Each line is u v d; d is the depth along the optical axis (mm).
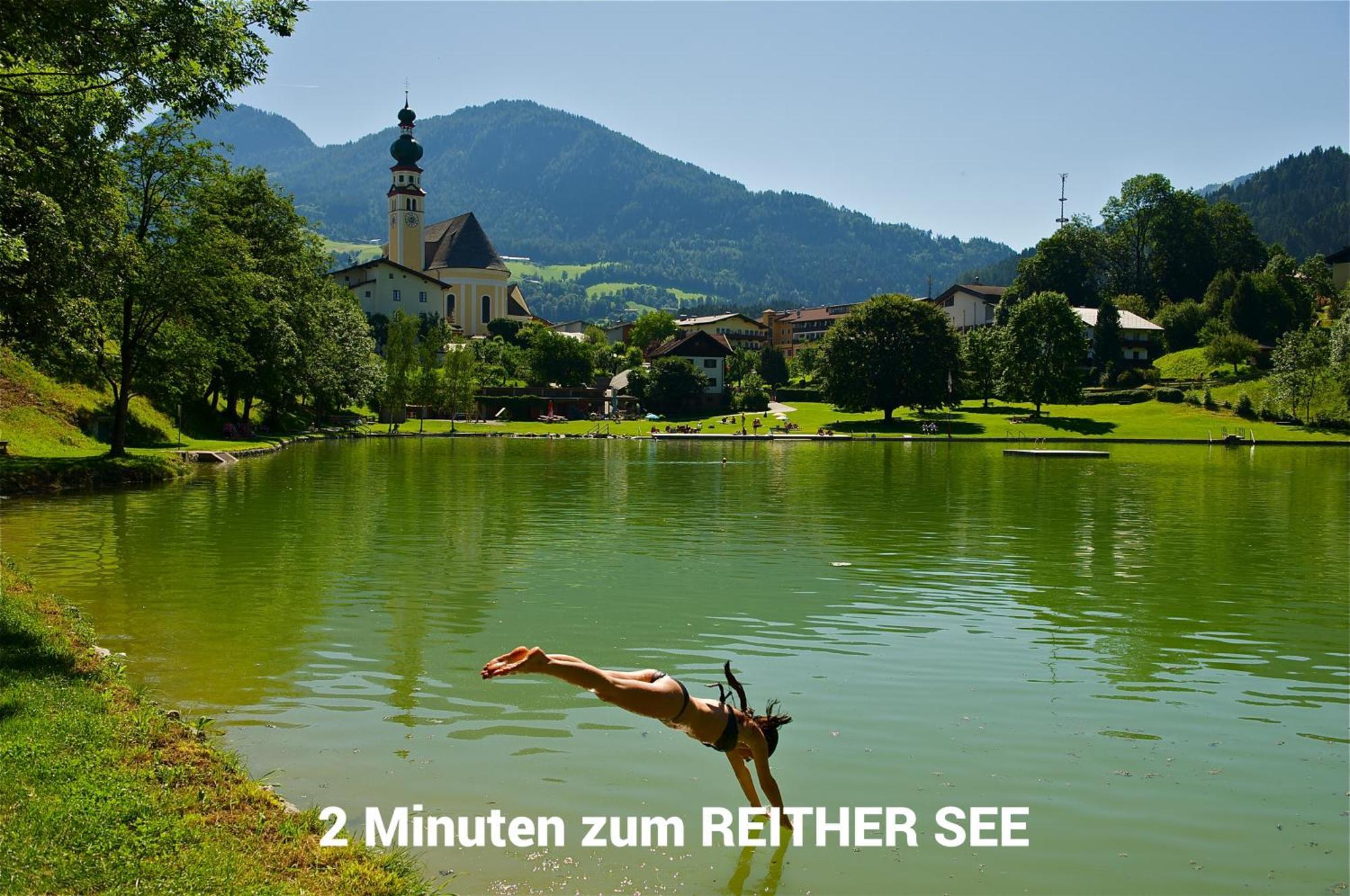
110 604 16500
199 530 25391
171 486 37125
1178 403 114812
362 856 7188
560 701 11758
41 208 28953
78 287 32375
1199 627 15953
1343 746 10602
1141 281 180875
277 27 17703
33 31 15562
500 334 170500
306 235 71750
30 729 8438
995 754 10273
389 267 153750
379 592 17922
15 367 46719
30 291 30531
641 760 9945
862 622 16109
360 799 8852
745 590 18625
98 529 25422
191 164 41719
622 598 17719
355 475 44594
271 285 60594
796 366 180625
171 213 41969
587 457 63094
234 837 7043
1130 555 23703
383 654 13672
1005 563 22125
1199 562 22625
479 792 9086
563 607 16922
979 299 180500
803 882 7602
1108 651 14414
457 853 7871
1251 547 25234
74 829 6742
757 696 12102
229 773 8305
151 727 9016
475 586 18609
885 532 27328
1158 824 8680
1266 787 9484
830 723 11188
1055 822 8727
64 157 20188
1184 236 177250
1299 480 49062
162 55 16594
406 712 11250
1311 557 23406
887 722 11227
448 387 110312
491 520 28969
